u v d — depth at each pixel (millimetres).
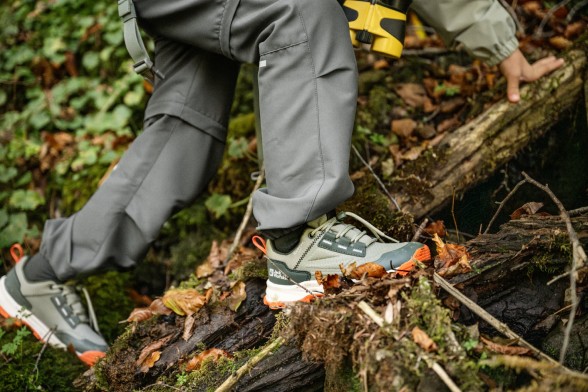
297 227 1520
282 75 1493
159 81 1854
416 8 1972
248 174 2508
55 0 3230
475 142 2152
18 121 2943
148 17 1683
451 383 1206
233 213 2484
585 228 1537
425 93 2611
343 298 1396
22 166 2834
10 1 3281
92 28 3045
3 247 2617
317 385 1602
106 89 2953
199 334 1755
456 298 1417
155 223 1844
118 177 1852
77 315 2084
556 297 1534
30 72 3059
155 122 1836
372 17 1699
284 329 1557
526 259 1550
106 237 1861
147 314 1863
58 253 1918
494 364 1257
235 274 1884
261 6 1503
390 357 1250
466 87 2518
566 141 2229
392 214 2010
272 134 1517
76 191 2678
